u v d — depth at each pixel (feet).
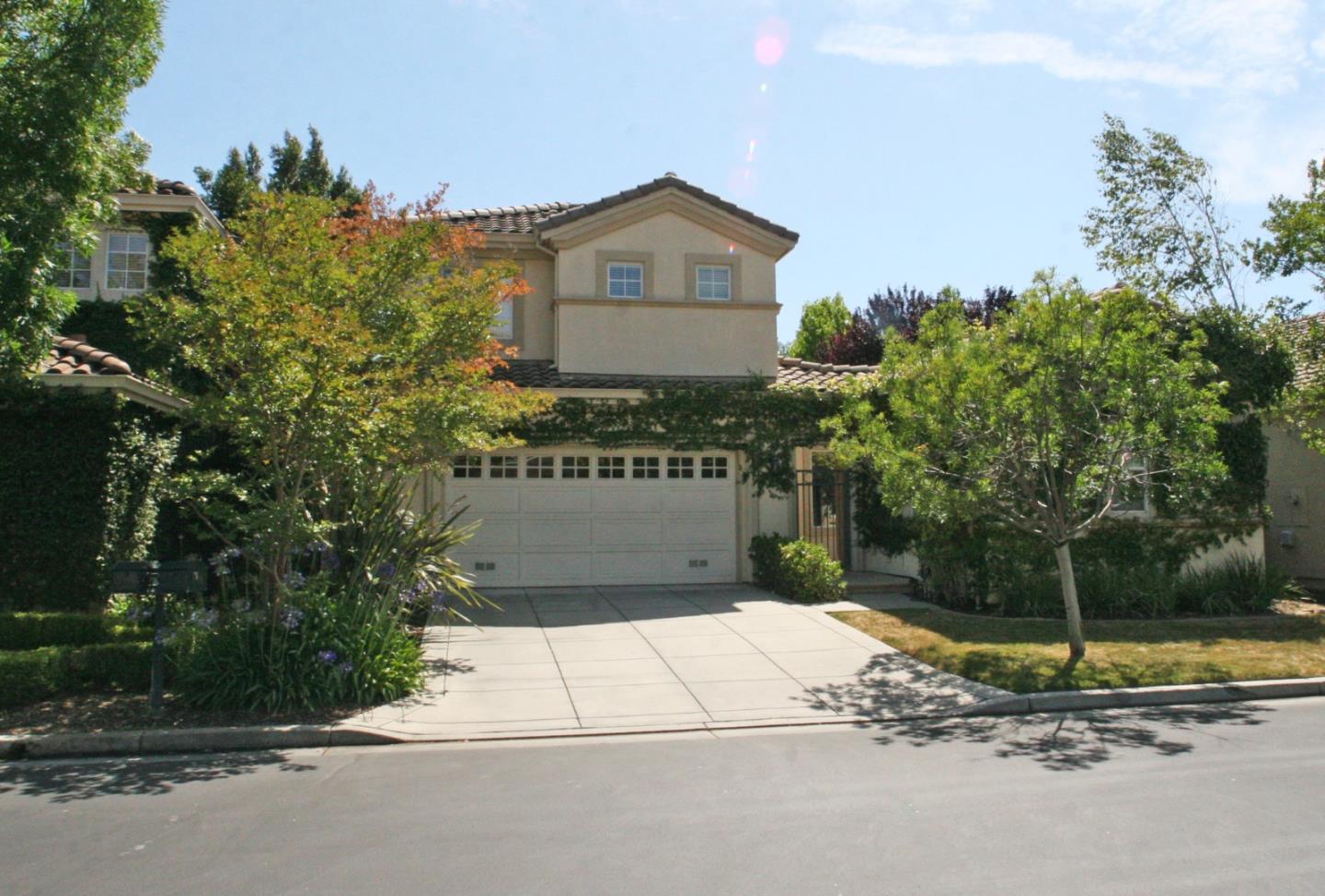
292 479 31.71
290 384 27.63
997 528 44.98
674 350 55.31
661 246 55.88
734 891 14.73
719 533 53.93
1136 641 37.68
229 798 19.98
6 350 30.89
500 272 35.94
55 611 36.81
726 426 53.31
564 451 52.37
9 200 30.76
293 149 97.40
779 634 38.75
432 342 33.76
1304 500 62.44
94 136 32.76
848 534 57.26
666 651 35.70
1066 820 18.11
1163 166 57.77
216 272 28.50
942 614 43.78
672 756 23.61
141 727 25.26
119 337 47.32
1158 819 18.11
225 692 27.02
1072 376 33.63
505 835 17.46
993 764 22.56
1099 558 47.60
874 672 32.71
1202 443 32.07
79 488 37.47
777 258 57.21
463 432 34.09
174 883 15.08
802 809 19.01
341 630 28.76
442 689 30.37
